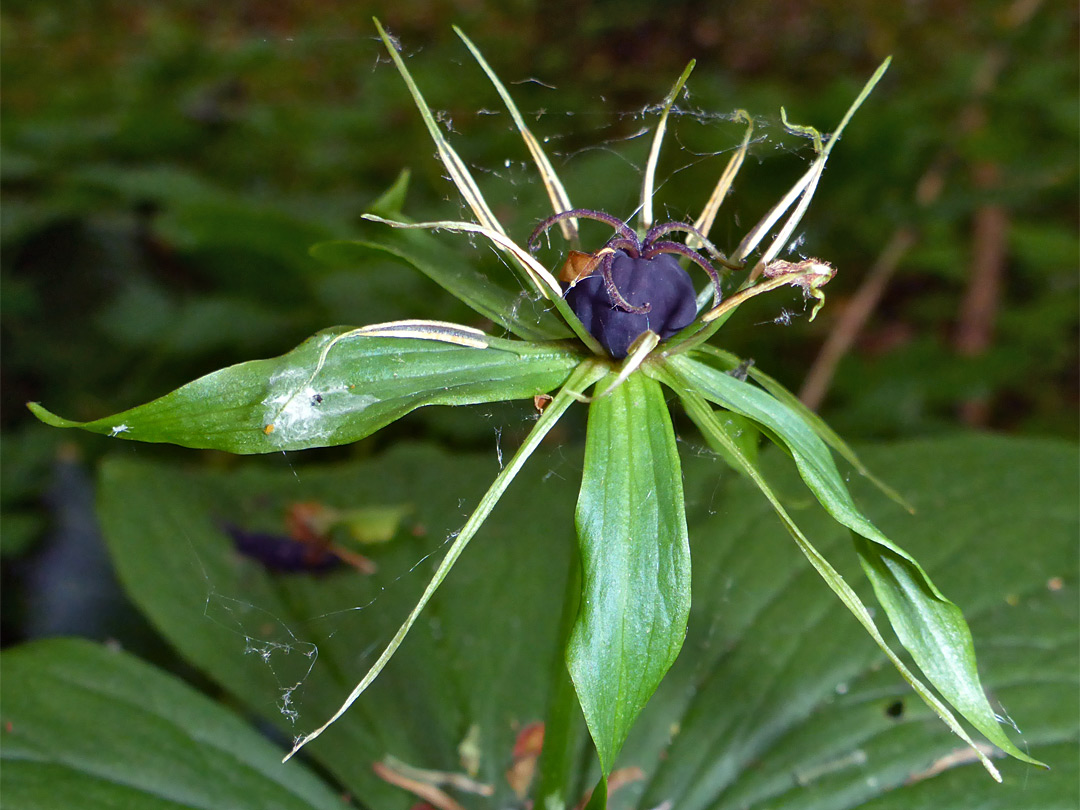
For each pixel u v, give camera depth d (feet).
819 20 1.63
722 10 1.65
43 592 0.65
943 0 1.59
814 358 0.95
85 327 0.90
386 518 0.52
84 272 0.91
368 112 1.22
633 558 0.26
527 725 0.45
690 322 0.29
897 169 0.88
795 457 0.27
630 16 1.62
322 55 1.55
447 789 0.43
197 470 0.54
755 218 0.82
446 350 0.29
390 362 0.28
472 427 0.76
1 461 0.72
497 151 1.02
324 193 1.10
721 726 0.43
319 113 1.21
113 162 1.08
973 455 0.48
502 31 1.74
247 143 1.16
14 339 0.88
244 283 0.79
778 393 0.31
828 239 0.95
